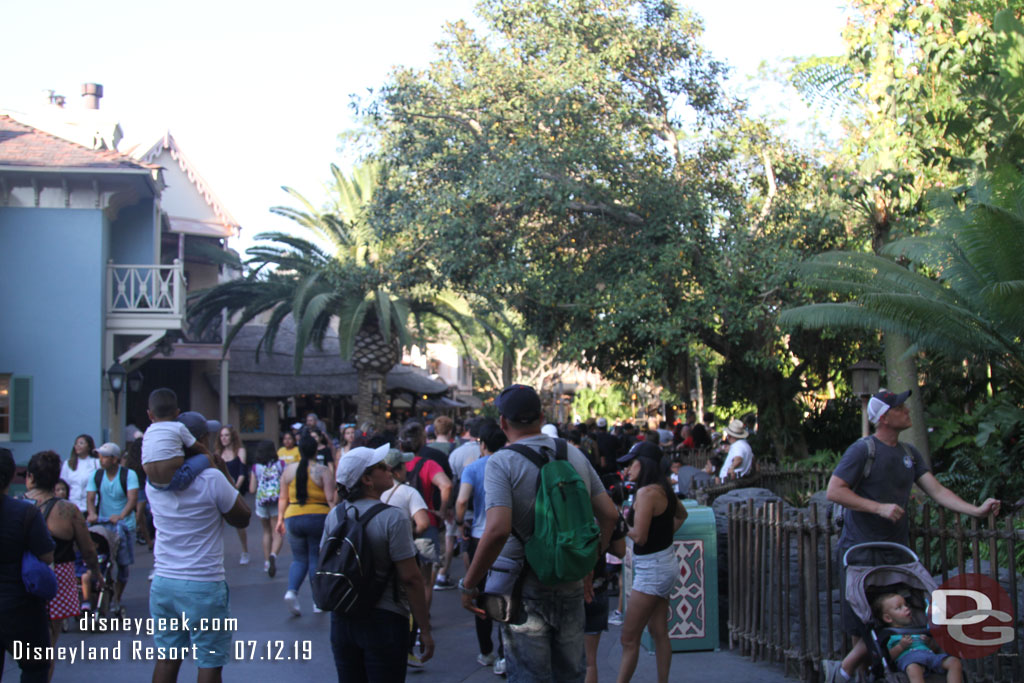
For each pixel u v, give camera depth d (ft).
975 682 18.54
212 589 17.98
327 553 15.93
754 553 23.99
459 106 58.29
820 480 42.01
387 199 59.82
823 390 69.82
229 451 43.57
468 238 56.44
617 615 29.81
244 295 87.56
